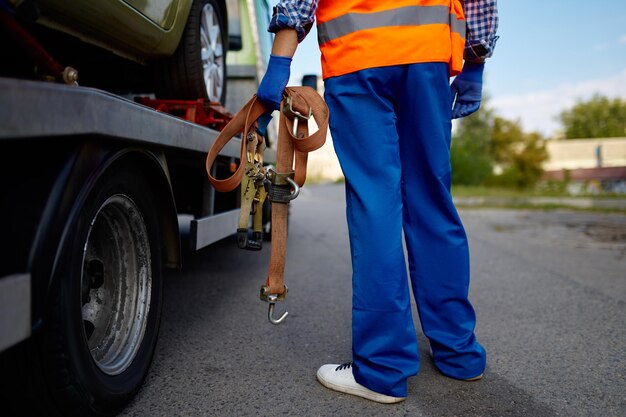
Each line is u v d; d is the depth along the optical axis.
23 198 1.12
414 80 1.62
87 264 1.60
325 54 1.69
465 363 1.86
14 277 1.02
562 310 3.00
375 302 1.64
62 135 1.11
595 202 14.98
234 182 1.59
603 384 1.93
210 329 2.46
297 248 5.05
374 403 1.71
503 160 29.72
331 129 1.72
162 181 1.75
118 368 1.56
